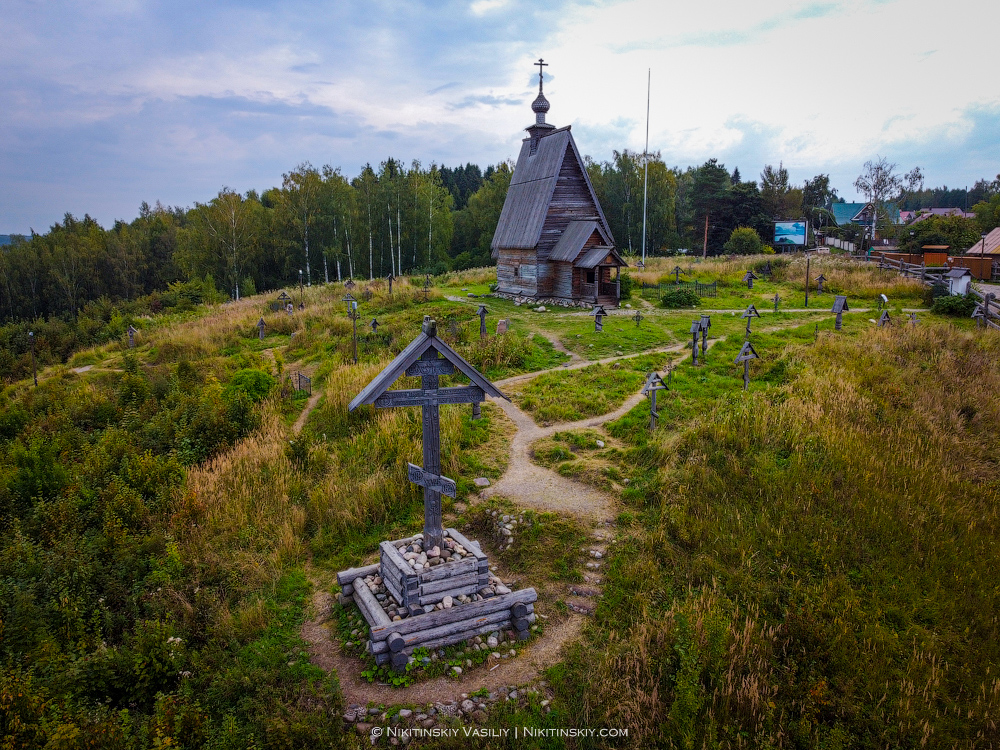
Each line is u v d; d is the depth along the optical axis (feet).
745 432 52.65
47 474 48.75
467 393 34.09
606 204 257.75
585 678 30.55
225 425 60.13
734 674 30.76
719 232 256.11
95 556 38.88
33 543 40.93
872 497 44.75
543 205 111.96
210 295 179.52
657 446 51.49
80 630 32.40
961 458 53.01
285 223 231.09
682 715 27.76
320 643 33.35
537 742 27.53
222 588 37.35
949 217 213.05
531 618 34.30
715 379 68.33
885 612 35.58
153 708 28.86
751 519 42.70
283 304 130.93
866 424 56.59
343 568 40.14
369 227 225.56
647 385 55.72
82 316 183.62
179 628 33.35
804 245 240.53
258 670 30.19
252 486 49.49
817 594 36.17
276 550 41.11
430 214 230.27
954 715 29.94
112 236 275.59
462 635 32.81
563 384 68.39
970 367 71.92
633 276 137.18
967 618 35.55
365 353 86.94
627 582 37.14
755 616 34.45
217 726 27.55
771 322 97.66
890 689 30.76
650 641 32.12
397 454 52.42
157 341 107.45
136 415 66.69
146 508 44.80
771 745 27.68
